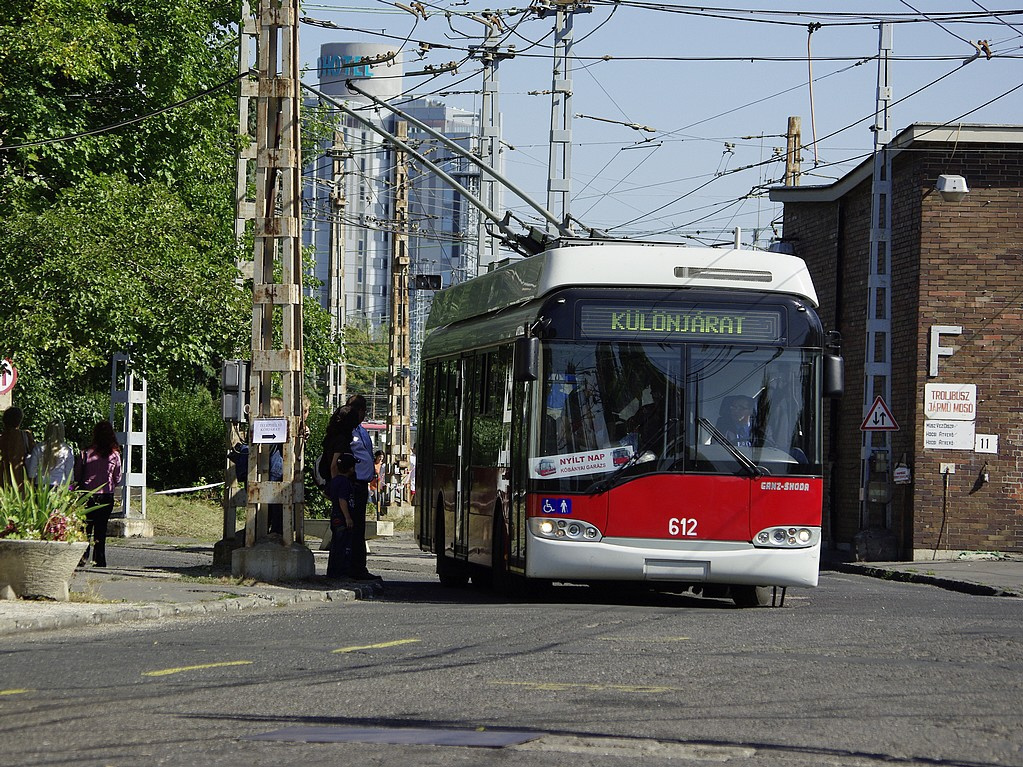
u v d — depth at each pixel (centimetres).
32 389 10431
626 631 3897
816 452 4966
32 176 8225
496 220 7506
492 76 9850
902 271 10194
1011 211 9762
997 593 6950
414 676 2917
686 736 2233
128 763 2005
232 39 10450
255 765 1992
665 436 4906
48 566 4300
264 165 5388
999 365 9756
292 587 5203
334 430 5762
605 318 4962
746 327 4991
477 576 6294
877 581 8031
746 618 4400
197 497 14900
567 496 4878
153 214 7900
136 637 3691
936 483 9725
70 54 7625
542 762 2016
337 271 15375
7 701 2553
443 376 6575
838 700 2638
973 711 2536
